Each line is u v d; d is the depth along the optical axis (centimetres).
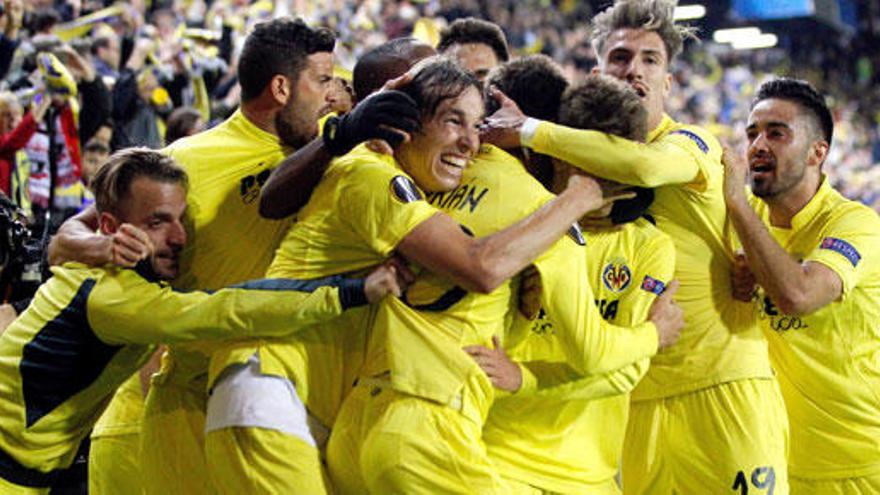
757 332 522
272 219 452
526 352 457
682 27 539
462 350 413
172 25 1280
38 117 772
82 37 1066
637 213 467
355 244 423
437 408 407
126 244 437
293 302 416
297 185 429
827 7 3058
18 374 445
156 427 489
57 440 457
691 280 511
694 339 510
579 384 438
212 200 480
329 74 486
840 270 522
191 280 488
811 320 546
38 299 452
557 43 2214
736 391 507
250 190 484
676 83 2453
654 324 459
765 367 519
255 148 485
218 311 423
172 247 456
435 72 423
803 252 553
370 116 408
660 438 512
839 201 555
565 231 417
